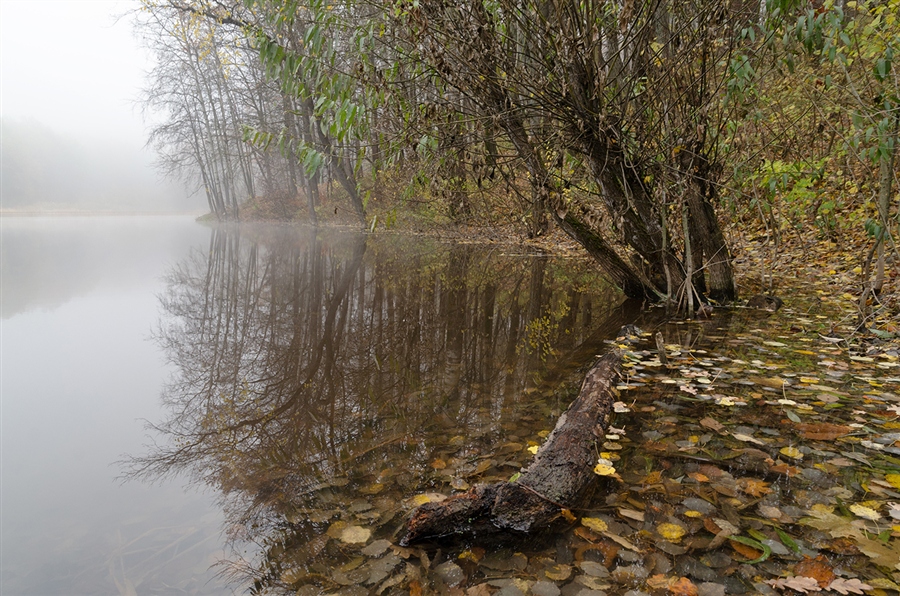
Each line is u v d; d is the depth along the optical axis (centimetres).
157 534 169
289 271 890
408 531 159
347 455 220
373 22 363
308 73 388
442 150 416
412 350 400
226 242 1661
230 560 154
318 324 500
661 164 426
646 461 198
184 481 207
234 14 1314
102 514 183
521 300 593
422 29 320
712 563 142
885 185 360
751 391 268
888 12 407
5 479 210
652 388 277
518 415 258
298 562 151
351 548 156
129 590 141
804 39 316
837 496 171
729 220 619
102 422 270
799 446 208
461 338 434
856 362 313
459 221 1291
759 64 384
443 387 309
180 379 343
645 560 144
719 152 461
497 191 959
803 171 535
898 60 383
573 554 148
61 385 331
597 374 281
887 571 135
